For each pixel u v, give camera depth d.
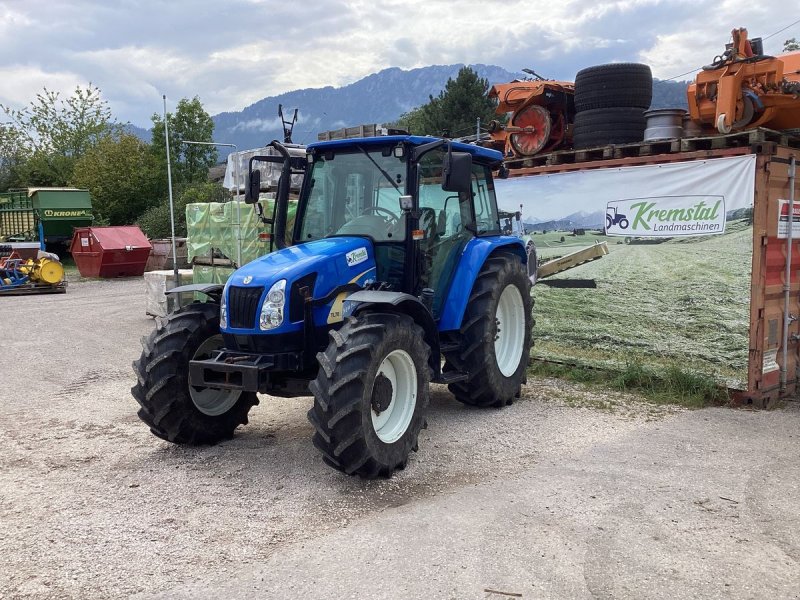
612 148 7.66
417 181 5.52
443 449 5.50
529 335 7.11
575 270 7.99
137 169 33.16
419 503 4.43
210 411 5.71
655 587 3.38
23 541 3.95
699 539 3.89
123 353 10.02
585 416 6.41
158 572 3.58
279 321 5.00
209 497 4.59
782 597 3.29
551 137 8.55
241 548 3.84
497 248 7.00
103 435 6.05
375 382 4.85
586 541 3.86
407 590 3.37
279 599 3.31
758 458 5.22
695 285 7.03
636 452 5.37
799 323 7.27
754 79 6.63
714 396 6.86
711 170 6.86
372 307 5.12
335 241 5.61
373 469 4.74
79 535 4.02
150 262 22.67
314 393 4.63
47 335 11.66
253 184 5.99
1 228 29.20
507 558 3.67
